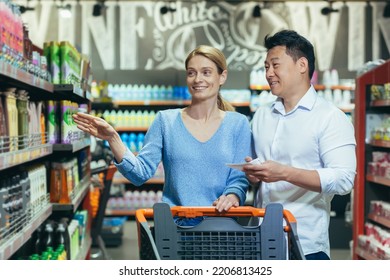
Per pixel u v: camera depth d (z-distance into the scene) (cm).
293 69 281
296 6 1114
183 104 998
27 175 356
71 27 1100
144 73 1036
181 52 1111
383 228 563
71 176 469
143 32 1110
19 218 321
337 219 768
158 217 253
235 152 295
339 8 1117
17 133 332
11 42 308
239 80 1022
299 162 284
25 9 1045
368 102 570
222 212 264
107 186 648
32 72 371
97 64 1105
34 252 430
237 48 1111
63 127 443
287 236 257
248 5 1111
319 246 287
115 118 991
